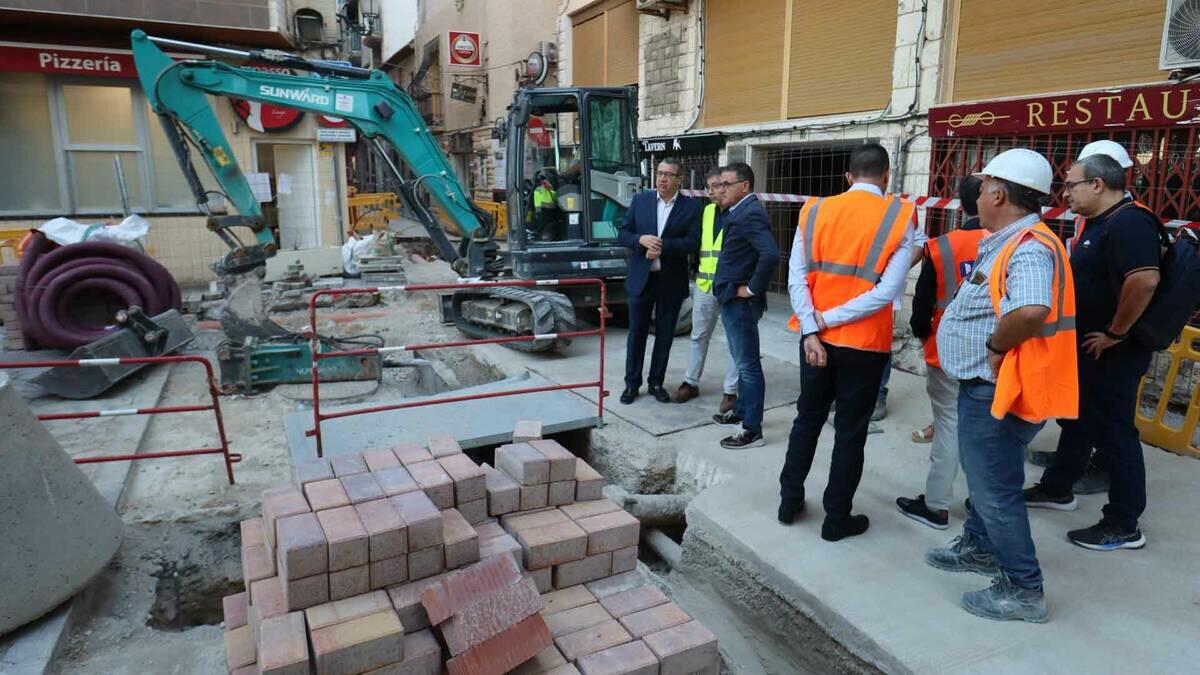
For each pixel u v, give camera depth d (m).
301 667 2.32
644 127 11.18
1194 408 4.43
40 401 6.44
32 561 3.14
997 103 5.86
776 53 8.56
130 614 3.61
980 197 2.81
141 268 7.87
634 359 5.53
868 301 3.15
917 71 6.79
